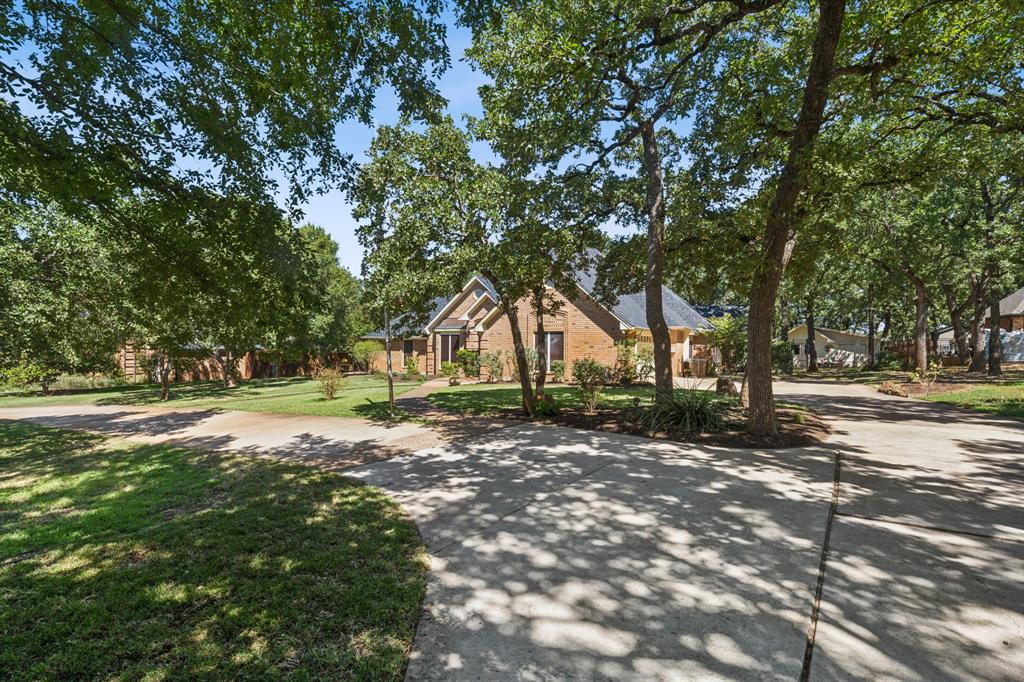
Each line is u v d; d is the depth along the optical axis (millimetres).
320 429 9977
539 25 7230
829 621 2852
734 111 10195
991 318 19922
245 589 3268
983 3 7477
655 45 7648
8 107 3906
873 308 29719
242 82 4566
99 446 8781
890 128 10477
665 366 10414
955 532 4164
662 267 11445
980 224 17391
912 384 17391
